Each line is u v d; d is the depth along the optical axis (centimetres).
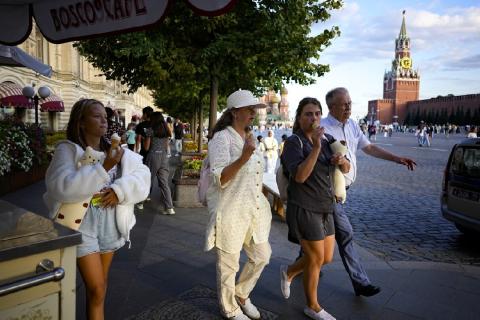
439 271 401
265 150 1143
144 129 654
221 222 257
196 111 2373
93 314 212
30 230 152
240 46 593
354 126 353
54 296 151
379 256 481
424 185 1052
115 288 330
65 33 249
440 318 301
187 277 361
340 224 321
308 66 726
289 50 608
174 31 643
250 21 613
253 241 272
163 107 2580
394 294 342
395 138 4556
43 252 143
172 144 2572
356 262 326
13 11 276
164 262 400
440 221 661
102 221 214
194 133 2456
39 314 147
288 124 12700
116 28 220
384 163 1642
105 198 211
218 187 261
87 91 3722
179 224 555
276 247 467
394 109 14012
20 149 762
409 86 14012
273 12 588
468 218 527
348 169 288
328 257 293
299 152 271
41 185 840
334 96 338
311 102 279
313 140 249
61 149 205
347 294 339
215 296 321
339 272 391
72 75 3170
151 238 484
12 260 136
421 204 797
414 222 652
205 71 669
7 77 2198
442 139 4097
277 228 558
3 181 712
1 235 144
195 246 457
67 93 3180
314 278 284
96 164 194
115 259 404
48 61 2850
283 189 300
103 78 3975
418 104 12481
